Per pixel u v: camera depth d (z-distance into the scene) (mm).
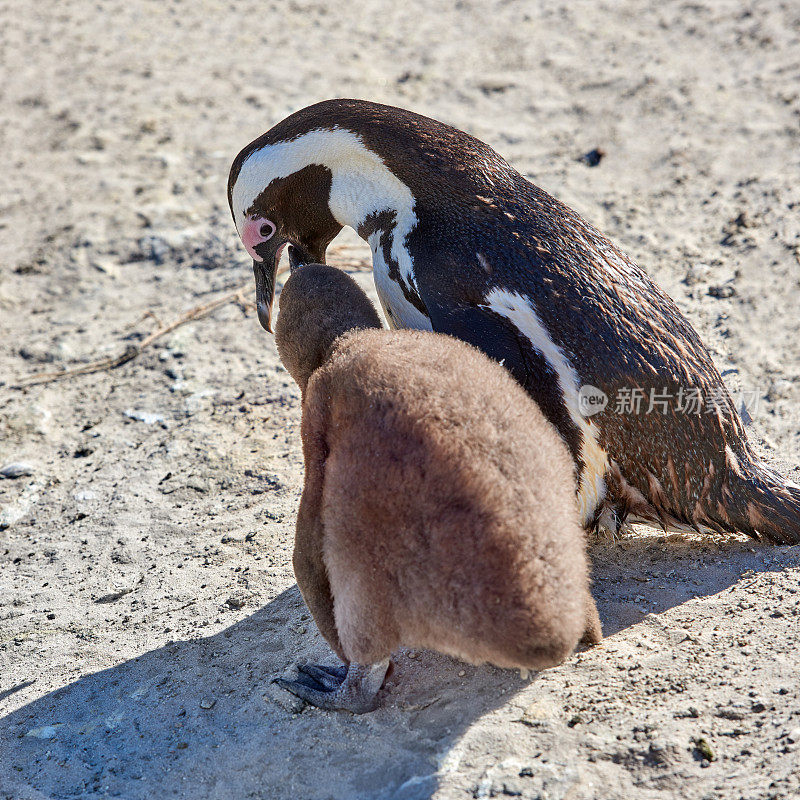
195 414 15445
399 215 11227
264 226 12422
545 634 7586
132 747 9344
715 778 7801
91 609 11703
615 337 10203
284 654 10281
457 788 7984
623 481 10633
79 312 18719
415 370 8414
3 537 13297
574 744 8266
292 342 10273
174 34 29094
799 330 15289
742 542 11203
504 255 10477
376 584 8070
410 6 29703
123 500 13703
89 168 23031
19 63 27922
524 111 23359
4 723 9984
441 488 7715
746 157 20328
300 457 14188
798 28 25422
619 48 25734
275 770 8656
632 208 19156
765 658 9125
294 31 28672
